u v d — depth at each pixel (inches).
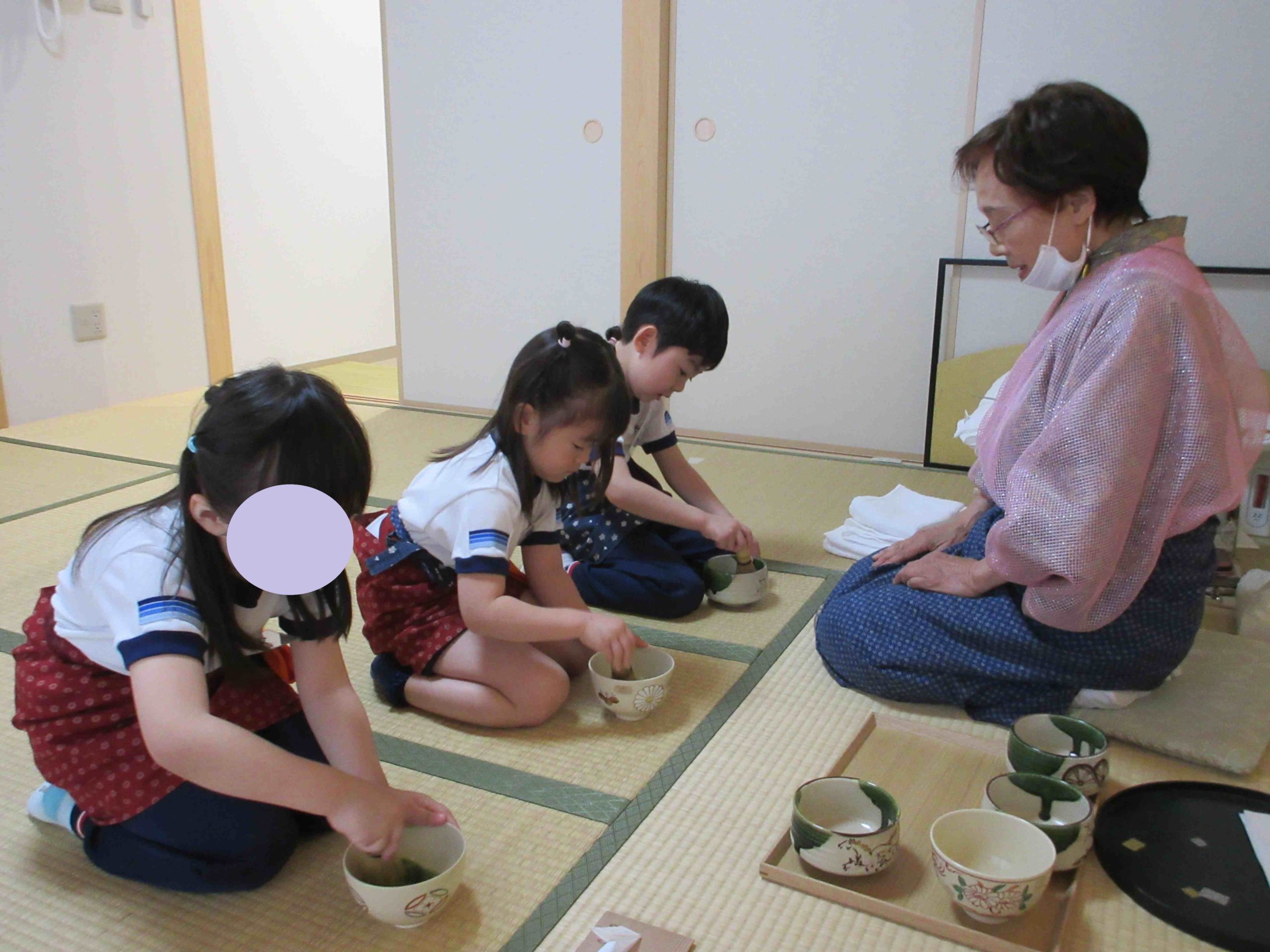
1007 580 53.3
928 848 45.2
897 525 81.2
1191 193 95.9
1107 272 50.0
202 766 35.9
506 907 41.6
